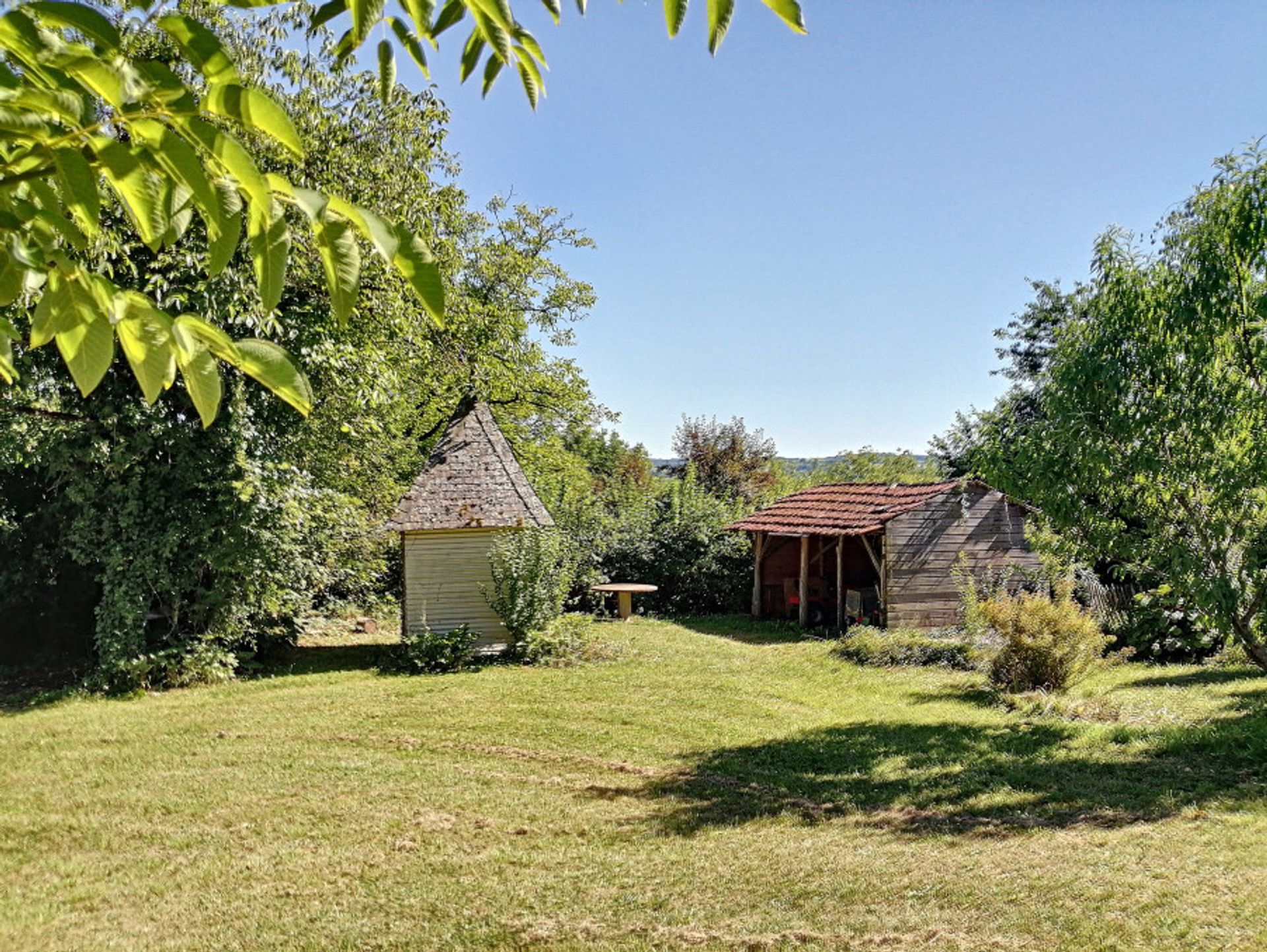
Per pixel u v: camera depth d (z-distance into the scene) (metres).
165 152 1.02
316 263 12.95
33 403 12.45
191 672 13.83
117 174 1.09
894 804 7.68
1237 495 8.51
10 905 5.97
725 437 39.34
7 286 1.25
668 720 11.09
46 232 1.31
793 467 44.72
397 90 14.60
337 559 17.25
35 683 14.40
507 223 27.22
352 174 14.81
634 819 7.43
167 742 10.16
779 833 7.01
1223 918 5.09
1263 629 9.19
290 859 6.68
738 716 11.37
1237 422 8.47
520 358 26.16
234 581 14.44
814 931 5.28
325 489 16.30
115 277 11.55
